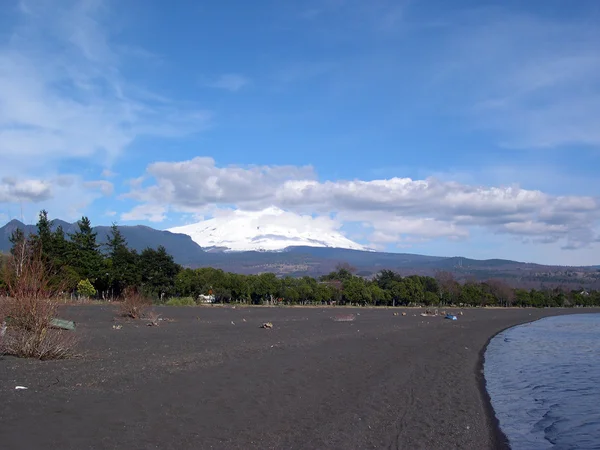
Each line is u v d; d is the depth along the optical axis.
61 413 11.12
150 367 17.42
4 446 8.95
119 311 42.53
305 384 16.48
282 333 33.94
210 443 10.12
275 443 10.49
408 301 122.06
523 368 26.36
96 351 21.06
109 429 10.36
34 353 18.06
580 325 73.44
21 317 18.27
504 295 153.62
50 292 19.70
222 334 31.44
